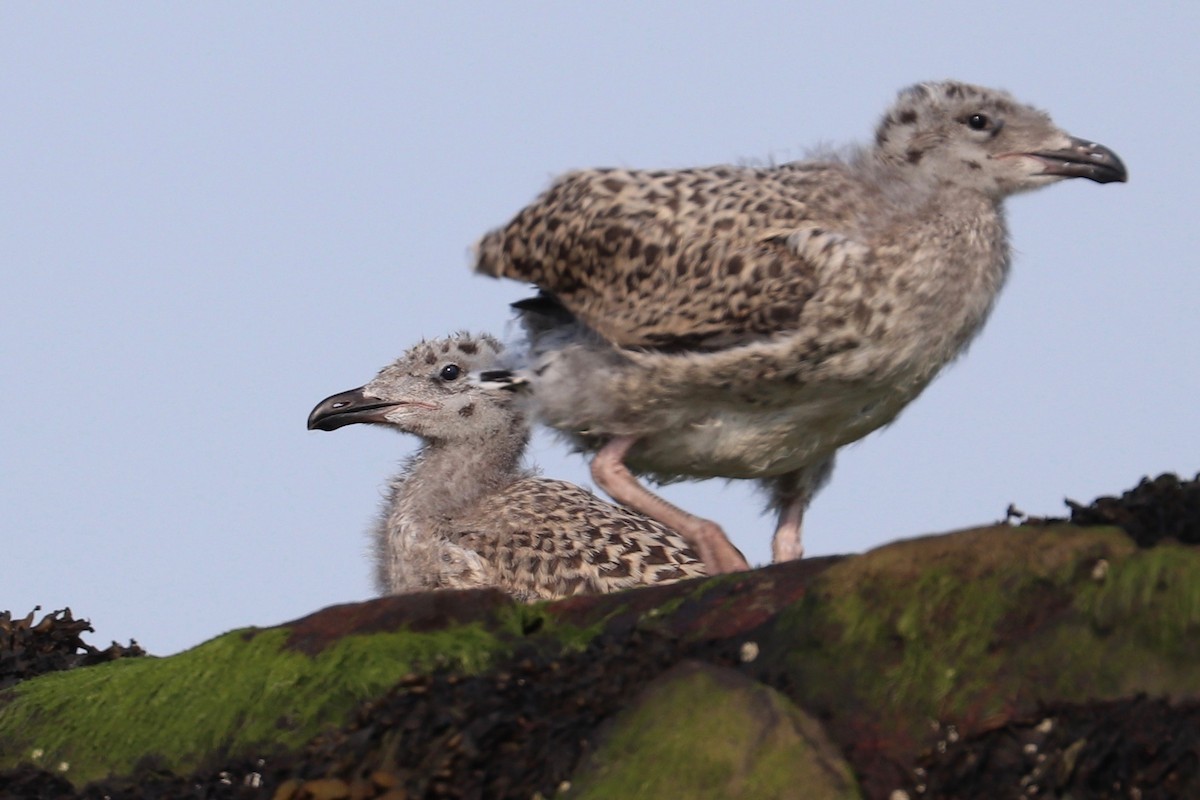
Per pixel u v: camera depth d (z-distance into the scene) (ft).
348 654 34.47
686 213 43.75
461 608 35.09
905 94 46.26
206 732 34.68
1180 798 26.94
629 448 45.11
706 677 29.07
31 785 35.81
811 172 44.86
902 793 27.81
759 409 43.55
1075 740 27.35
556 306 46.88
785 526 47.42
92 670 38.63
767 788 27.22
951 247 43.14
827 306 41.93
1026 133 44.96
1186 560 28.02
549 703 31.04
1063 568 28.68
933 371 43.73
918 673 28.84
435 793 30.25
